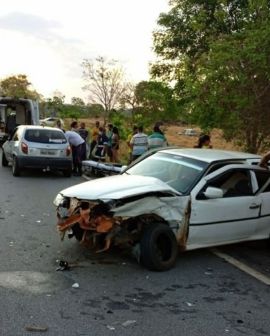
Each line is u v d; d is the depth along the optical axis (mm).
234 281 6449
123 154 24609
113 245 6941
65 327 4707
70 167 16141
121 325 4836
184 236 6863
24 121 27500
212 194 6949
